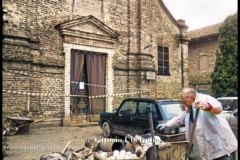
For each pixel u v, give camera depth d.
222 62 20.88
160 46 18.31
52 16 14.05
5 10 11.45
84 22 14.83
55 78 13.97
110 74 15.83
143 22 17.02
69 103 14.30
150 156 5.78
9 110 12.17
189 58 26.94
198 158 4.86
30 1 13.31
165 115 8.62
